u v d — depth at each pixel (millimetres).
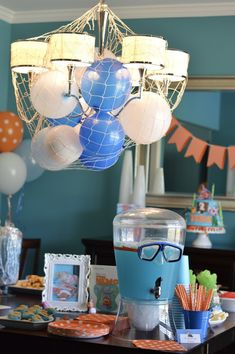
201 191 5102
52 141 3000
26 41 3127
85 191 5680
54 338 2439
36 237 5797
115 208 5586
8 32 5891
